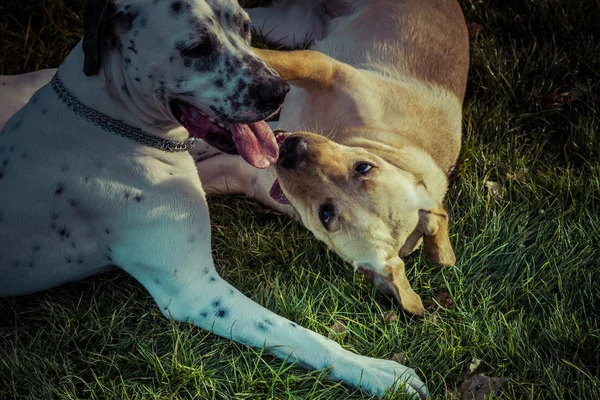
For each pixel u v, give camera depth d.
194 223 1.44
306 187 1.47
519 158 1.76
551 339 1.49
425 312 1.54
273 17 1.90
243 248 1.61
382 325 1.52
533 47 1.90
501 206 1.68
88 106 1.37
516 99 1.83
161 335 1.47
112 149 1.39
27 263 1.45
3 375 1.42
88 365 1.44
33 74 1.59
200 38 1.29
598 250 1.60
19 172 1.39
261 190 1.66
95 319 1.49
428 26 1.76
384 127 1.61
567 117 1.82
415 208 1.49
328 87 1.62
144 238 1.42
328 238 1.48
